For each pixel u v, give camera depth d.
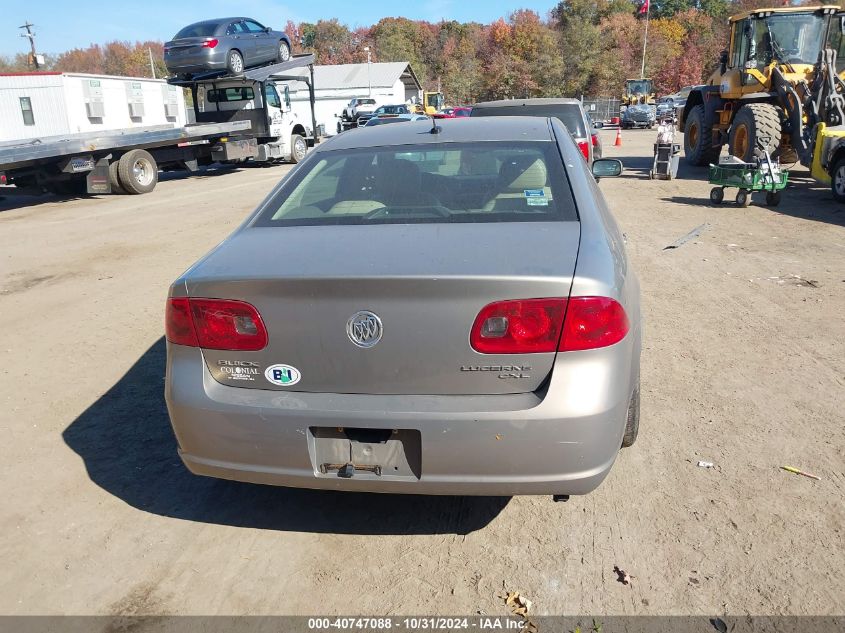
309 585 2.63
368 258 2.50
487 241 2.60
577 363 2.35
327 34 120.38
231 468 2.58
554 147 3.37
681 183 14.05
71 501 3.22
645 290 6.25
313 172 3.39
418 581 2.63
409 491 2.48
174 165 17.89
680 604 2.45
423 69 105.62
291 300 2.41
